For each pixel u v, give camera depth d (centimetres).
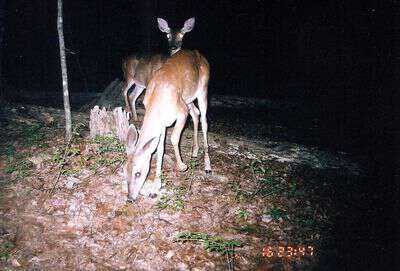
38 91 506
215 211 226
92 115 280
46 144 267
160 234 202
